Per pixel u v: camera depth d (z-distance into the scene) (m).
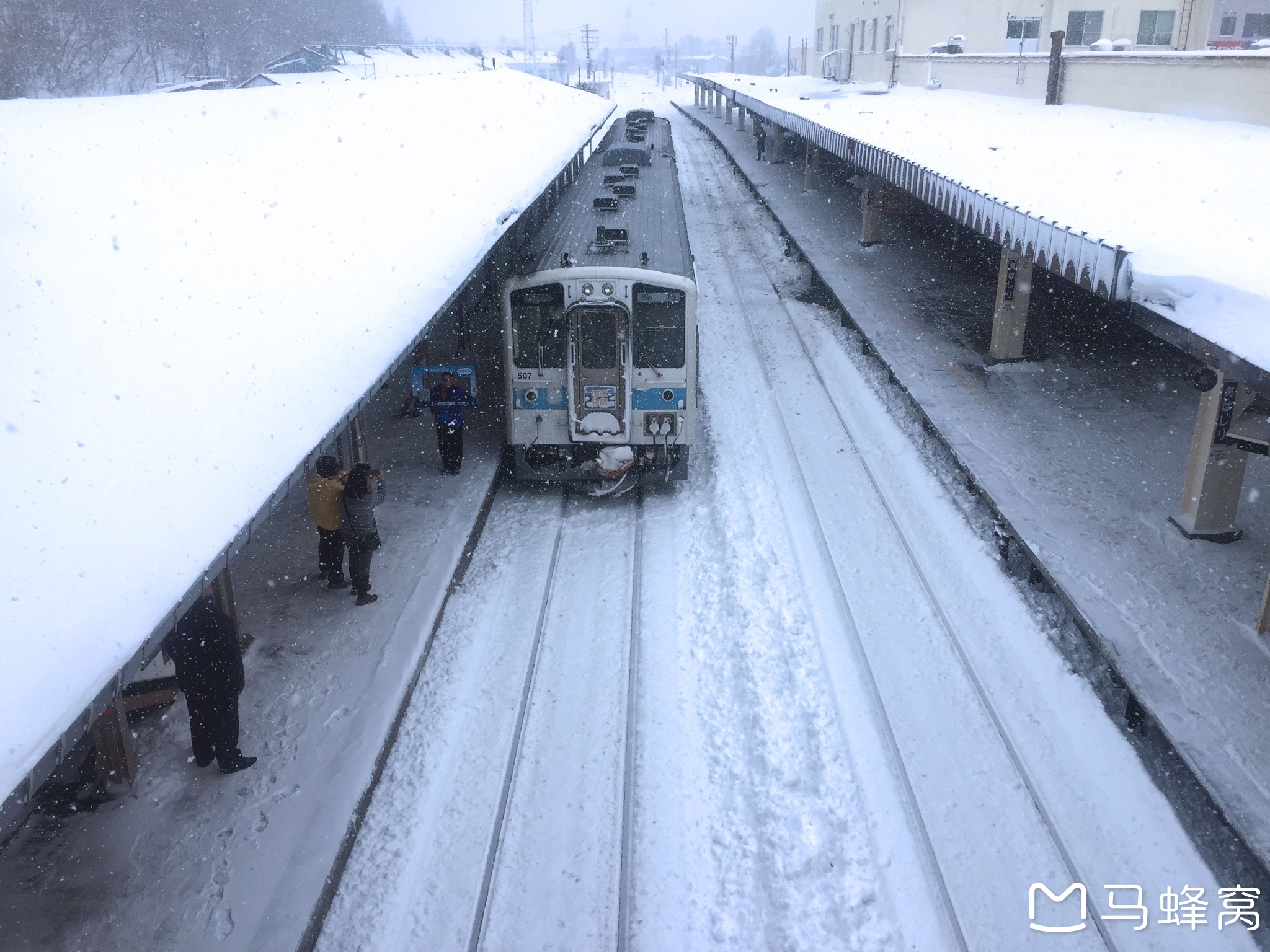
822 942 5.36
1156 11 27.12
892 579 8.95
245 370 5.48
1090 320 16.14
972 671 7.56
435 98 17.48
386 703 7.11
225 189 8.16
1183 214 9.09
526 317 9.92
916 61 29.72
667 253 10.72
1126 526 9.15
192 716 6.29
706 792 6.45
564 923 5.52
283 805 6.16
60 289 5.48
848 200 28.02
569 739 6.99
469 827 6.18
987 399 12.58
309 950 5.33
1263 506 9.55
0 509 3.80
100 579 3.70
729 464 11.45
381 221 8.90
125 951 5.16
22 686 3.15
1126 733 6.95
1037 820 6.15
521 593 8.86
